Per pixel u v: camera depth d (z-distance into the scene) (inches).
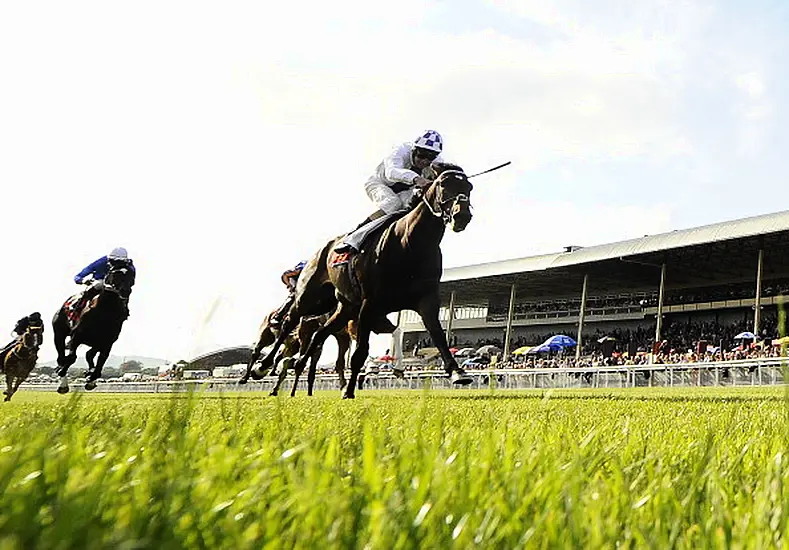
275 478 54.2
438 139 346.9
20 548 31.0
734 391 642.2
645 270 2128.4
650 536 43.3
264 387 1332.4
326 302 400.2
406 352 2780.5
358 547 38.0
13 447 56.6
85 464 55.4
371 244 325.1
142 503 40.3
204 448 75.1
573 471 52.9
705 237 1700.3
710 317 2182.6
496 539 39.7
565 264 2055.9
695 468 65.3
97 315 508.7
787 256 1871.3
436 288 320.5
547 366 1808.6
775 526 44.3
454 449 76.0
